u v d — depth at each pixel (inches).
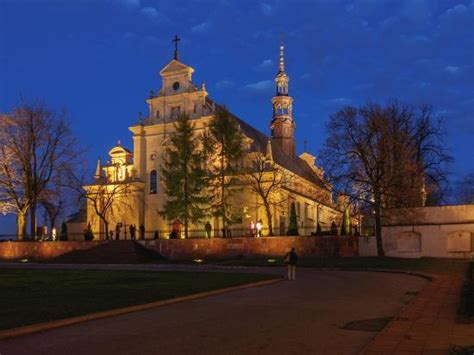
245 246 2009.1
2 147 2347.4
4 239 2425.0
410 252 1916.8
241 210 2512.3
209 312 652.7
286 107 3356.3
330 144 1941.4
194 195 2335.1
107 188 2837.1
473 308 598.2
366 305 724.0
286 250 1940.2
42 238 2546.8
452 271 1368.1
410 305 687.1
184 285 959.6
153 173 2817.4
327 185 1908.2
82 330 524.7
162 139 2810.0
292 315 627.2
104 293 819.4
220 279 1096.2
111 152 2942.9
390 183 1814.7
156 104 2856.8
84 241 2233.0
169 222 2491.4
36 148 2394.2
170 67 2837.1
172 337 486.3
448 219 1897.1
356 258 1784.0
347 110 2719.0
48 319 565.0
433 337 462.6
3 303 695.7
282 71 3361.2
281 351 427.2
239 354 416.5
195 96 2775.6
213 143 2272.4
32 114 2380.7
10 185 2359.7
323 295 851.4
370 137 1855.3
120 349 435.8
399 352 402.3
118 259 2034.9
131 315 627.5
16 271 1437.0
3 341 470.6
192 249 2092.8
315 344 455.5
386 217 1865.2
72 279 1116.5
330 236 1916.8
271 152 2491.4
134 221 2790.4
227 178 2285.9
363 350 410.6
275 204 2278.5
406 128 2133.4
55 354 418.9
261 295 851.4
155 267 1663.4
